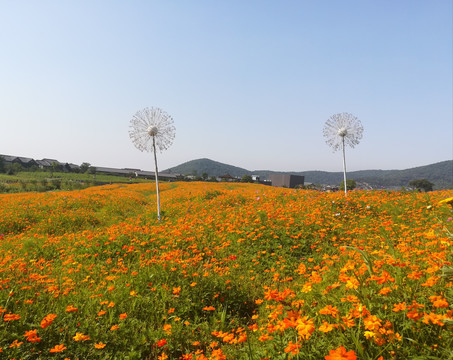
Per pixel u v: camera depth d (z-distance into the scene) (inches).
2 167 3036.4
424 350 82.1
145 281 189.9
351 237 299.3
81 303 161.5
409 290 110.7
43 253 307.6
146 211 647.8
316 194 637.9
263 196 637.9
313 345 93.4
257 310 171.6
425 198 475.5
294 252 271.1
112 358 123.3
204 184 1764.3
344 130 592.1
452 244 128.2
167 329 133.7
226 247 284.2
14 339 122.6
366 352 82.9
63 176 3090.6
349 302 115.4
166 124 548.7
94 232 377.4
